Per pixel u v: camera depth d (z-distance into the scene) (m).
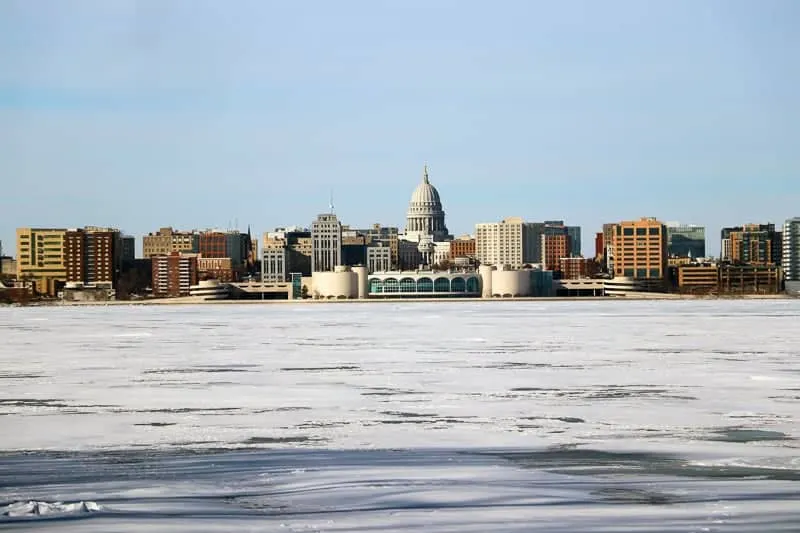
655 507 58.47
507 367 135.25
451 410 94.12
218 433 81.56
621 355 153.75
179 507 58.47
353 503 59.25
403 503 59.25
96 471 67.62
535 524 55.16
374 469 67.75
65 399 103.62
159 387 114.06
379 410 94.25
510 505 58.84
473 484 63.69
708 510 57.88
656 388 109.94
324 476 65.75
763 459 70.94
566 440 78.00
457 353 160.12
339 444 76.56
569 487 62.94
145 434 81.31
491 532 53.81
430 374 126.69
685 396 103.00
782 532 53.69
